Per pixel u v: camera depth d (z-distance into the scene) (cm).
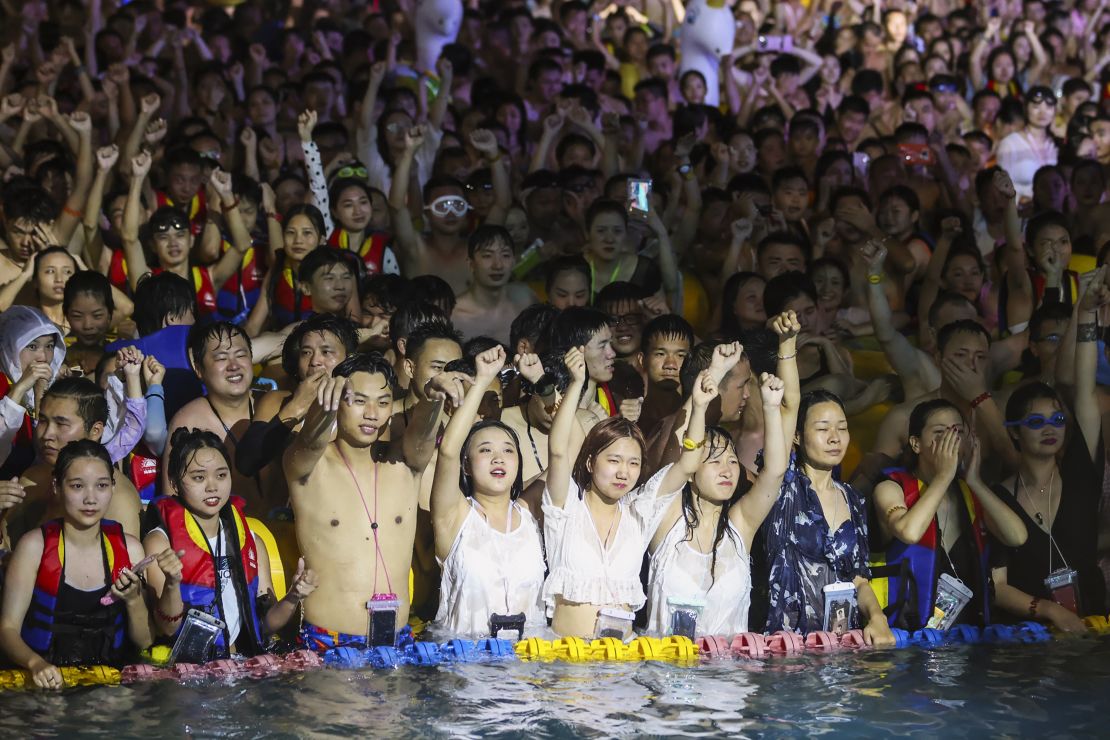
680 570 964
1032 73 2259
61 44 1694
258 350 1165
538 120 1894
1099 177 1525
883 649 949
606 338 1057
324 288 1185
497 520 952
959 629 990
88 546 873
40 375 955
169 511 905
